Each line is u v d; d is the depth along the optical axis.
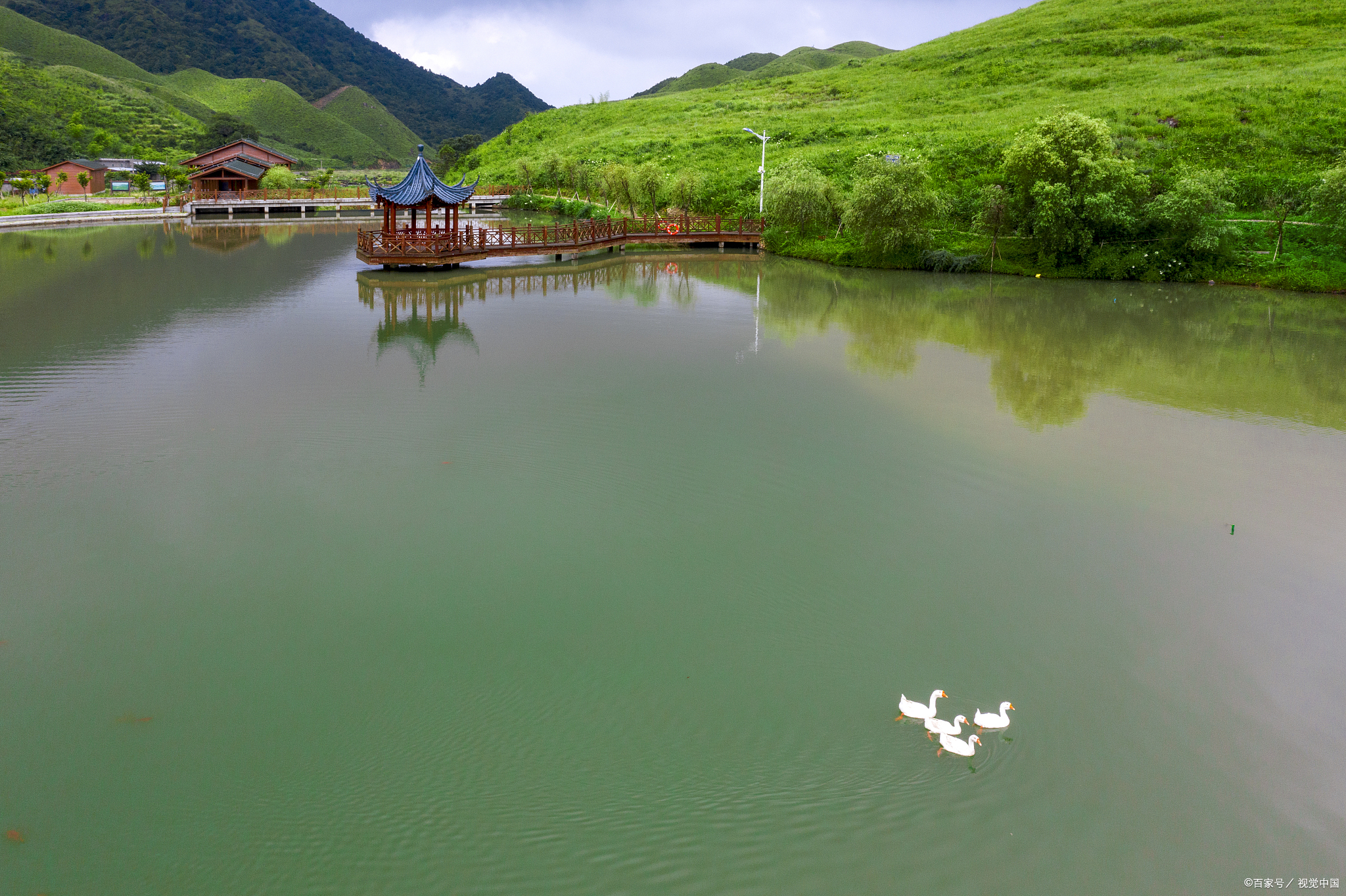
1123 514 12.59
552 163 78.25
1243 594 10.28
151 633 9.31
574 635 9.34
